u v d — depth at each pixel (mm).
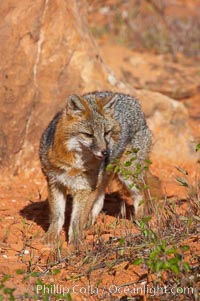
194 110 20734
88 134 11086
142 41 25516
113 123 11547
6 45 14430
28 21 14727
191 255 9727
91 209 12617
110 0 28484
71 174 11289
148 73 21641
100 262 10117
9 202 13102
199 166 16391
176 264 8555
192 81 21875
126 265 9914
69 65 15414
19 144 14672
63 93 15281
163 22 27062
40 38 14969
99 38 25562
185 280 9047
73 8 15867
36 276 9203
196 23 26906
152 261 8812
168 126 16828
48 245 11008
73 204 11586
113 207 13633
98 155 10922
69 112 11086
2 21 14500
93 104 11344
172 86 21250
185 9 28641
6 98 14430
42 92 14984
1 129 14422
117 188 14453
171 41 25656
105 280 9695
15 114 14562
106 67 16516
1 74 14398
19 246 10773
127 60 22141
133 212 13281
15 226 11727
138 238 10516
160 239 9977
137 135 12734
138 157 12766
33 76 14852
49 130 11695
